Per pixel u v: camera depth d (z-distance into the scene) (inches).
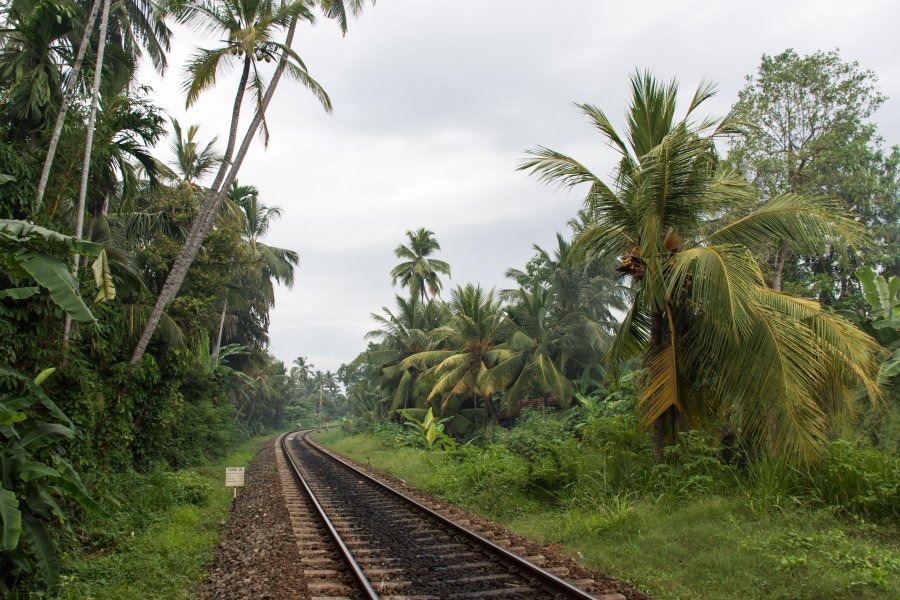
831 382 325.1
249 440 1568.7
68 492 216.4
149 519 359.3
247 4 454.9
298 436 1775.3
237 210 878.4
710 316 319.6
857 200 688.4
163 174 658.8
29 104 375.2
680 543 254.4
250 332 1221.7
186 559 277.7
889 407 364.2
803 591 194.4
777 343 303.1
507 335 1037.8
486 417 1100.5
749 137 680.4
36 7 371.9
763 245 354.3
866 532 247.0
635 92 379.6
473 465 476.7
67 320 335.9
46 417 301.0
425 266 1640.0
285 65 480.4
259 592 218.5
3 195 305.7
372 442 1072.2
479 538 277.1
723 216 408.5
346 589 216.5
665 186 343.0
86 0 548.4
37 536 209.5
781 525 260.5
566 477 385.4
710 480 311.3
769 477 290.8
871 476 273.7
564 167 366.6
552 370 898.7
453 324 1075.9
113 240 558.3
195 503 440.5
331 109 494.3
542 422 700.0
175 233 660.7
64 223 437.7
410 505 403.5
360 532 320.2
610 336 988.6
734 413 331.9
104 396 414.0
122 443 447.2
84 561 268.7
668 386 348.2
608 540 275.9
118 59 492.1
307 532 323.0
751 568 218.4
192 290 631.2
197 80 445.7
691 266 337.4
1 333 273.6
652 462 365.7
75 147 390.9
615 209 369.7
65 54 406.0
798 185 671.1
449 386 986.7
